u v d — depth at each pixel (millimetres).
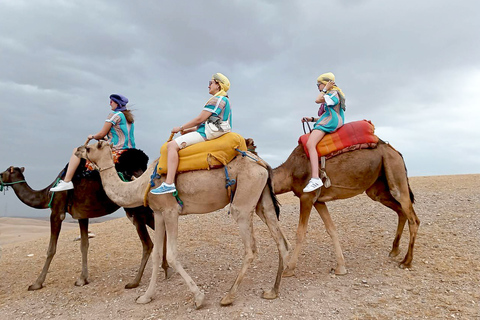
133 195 5773
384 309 4910
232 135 5512
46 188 6938
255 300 5352
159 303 5562
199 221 10812
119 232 10945
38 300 6105
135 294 6027
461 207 9531
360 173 6340
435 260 6520
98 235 10852
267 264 7066
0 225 17797
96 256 8602
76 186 6570
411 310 4852
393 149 6684
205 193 5453
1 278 7539
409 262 6301
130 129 7023
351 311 4891
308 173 6355
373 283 5746
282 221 10062
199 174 5434
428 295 5246
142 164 6711
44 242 10938
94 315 5375
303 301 5254
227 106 5594
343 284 5777
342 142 6332
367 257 6992
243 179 5422
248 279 6336
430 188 12336
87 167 6602
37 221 20875
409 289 5465
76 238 10430
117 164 6523
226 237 9086
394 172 6516
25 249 10164
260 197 5711
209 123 5504
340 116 6496
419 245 7332
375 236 8141
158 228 5742
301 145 6547
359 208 10383
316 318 4770
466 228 7973
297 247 6395
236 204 5441
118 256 8461
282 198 13234
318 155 6324
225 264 7293
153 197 5539
